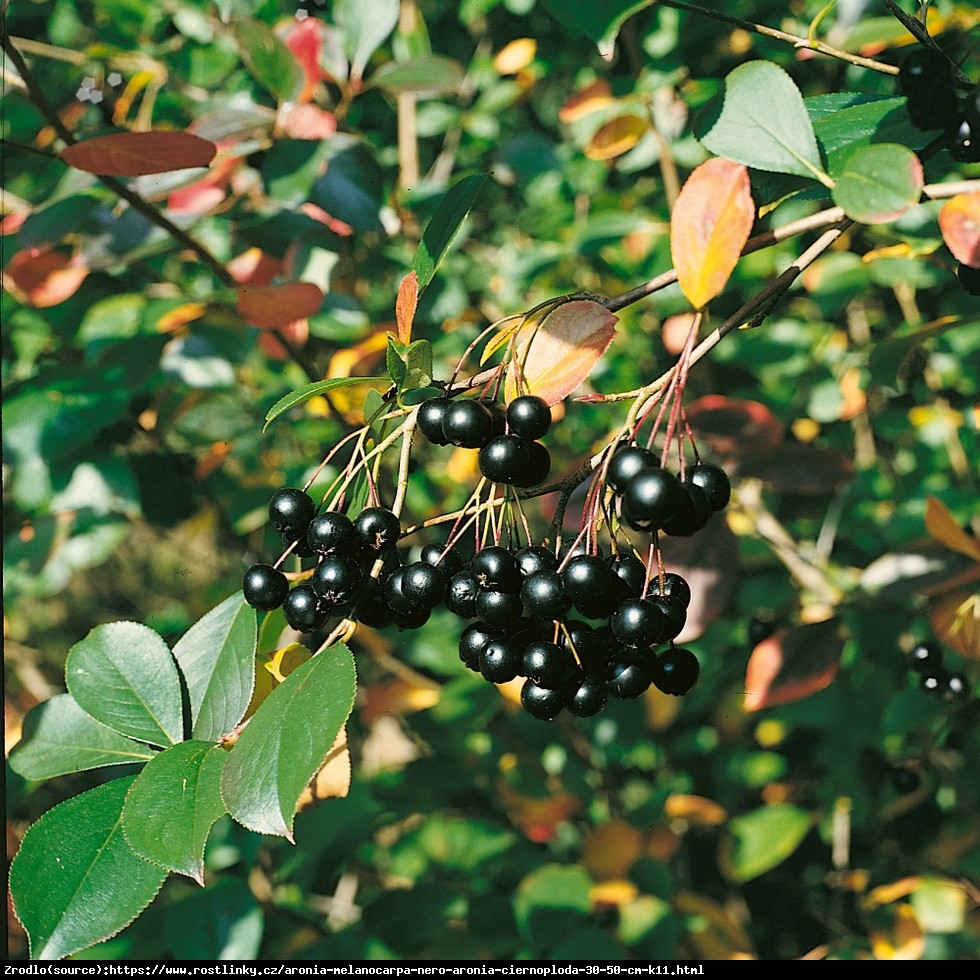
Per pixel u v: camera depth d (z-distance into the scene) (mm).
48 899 609
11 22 1160
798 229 643
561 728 1225
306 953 969
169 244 880
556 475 1091
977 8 815
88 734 655
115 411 990
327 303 1025
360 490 675
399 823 1268
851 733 1150
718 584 864
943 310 1115
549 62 1230
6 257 916
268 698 613
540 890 1014
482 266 1421
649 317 1272
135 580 1798
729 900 1442
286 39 917
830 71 1050
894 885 1170
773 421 903
